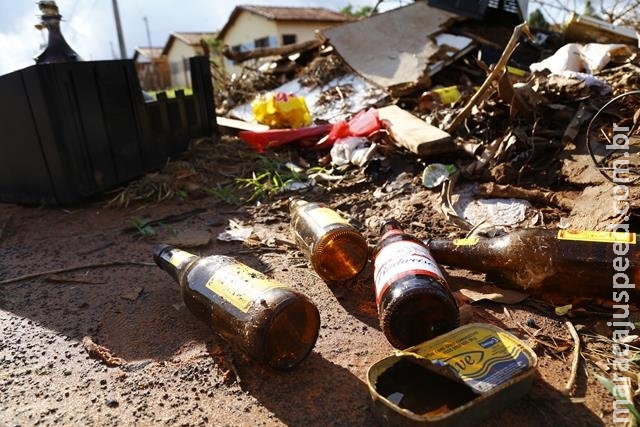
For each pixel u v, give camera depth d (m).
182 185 3.79
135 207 3.51
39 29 3.81
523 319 1.90
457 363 1.42
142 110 3.92
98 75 3.49
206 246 2.78
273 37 21.41
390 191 3.34
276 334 1.53
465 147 3.45
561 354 1.70
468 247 2.07
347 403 1.52
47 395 1.61
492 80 3.34
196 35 27.52
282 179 3.77
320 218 2.17
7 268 2.60
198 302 1.71
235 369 1.67
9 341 1.92
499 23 6.26
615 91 3.45
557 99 3.46
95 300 2.22
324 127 4.52
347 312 2.03
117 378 1.68
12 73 3.23
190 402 1.55
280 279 2.31
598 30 5.61
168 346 1.84
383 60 5.57
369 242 2.66
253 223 3.10
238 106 6.35
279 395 1.57
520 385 1.41
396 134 3.71
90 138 3.48
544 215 2.69
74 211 3.48
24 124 3.34
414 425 1.25
